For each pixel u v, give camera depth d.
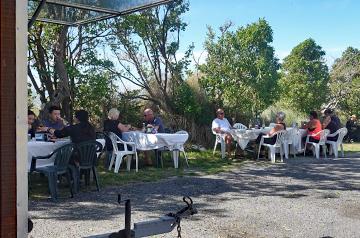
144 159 10.11
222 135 11.48
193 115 13.80
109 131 9.09
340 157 12.18
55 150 6.38
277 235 4.58
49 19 4.11
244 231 4.71
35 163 6.47
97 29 12.11
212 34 14.85
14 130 1.14
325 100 22.38
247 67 14.66
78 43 12.20
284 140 11.40
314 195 6.80
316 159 11.62
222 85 14.49
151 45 14.12
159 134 9.35
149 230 2.06
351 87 23.12
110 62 12.63
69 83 11.91
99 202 6.11
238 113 14.76
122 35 13.38
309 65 21.95
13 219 1.15
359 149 14.69
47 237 4.37
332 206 6.03
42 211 5.54
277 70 16.14
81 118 6.90
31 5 3.87
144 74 14.21
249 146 11.72
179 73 14.41
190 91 13.88
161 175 8.58
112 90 13.32
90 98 12.16
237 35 14.88
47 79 11.84
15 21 1.13
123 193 6.81
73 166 6.62
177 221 2.18
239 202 6.22
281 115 11.07
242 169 9.57
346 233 4.70
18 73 1.14
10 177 1.14
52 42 11.17
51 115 8.47
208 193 6.88
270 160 11.15
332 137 12.10
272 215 5.46
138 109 13.72
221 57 14.75
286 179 8.27
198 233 4.56
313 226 4.96
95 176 6.97
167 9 13.99
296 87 20.89
